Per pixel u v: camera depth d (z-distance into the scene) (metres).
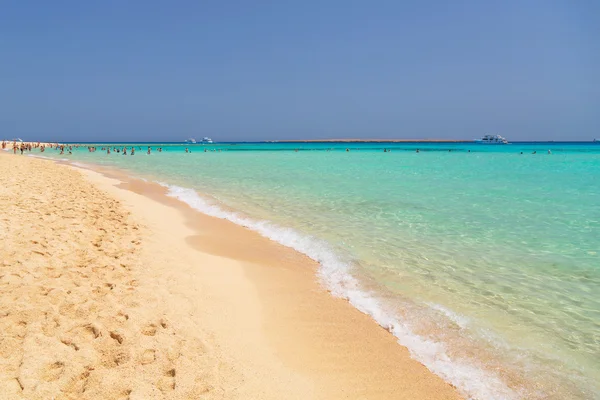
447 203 14.16
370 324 5.28
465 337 4.96
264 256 8.12
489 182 21.02
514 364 4.38
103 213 10.55
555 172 27.66
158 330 4.49
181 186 19.17
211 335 4.59
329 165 34.59
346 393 3.81
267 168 30.97
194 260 7.42
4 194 11.59
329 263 7.68
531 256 8.04
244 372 3.94
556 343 4.80
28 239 7.19
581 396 3.84
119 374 3.60
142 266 6.62
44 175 18.92
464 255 8.12
